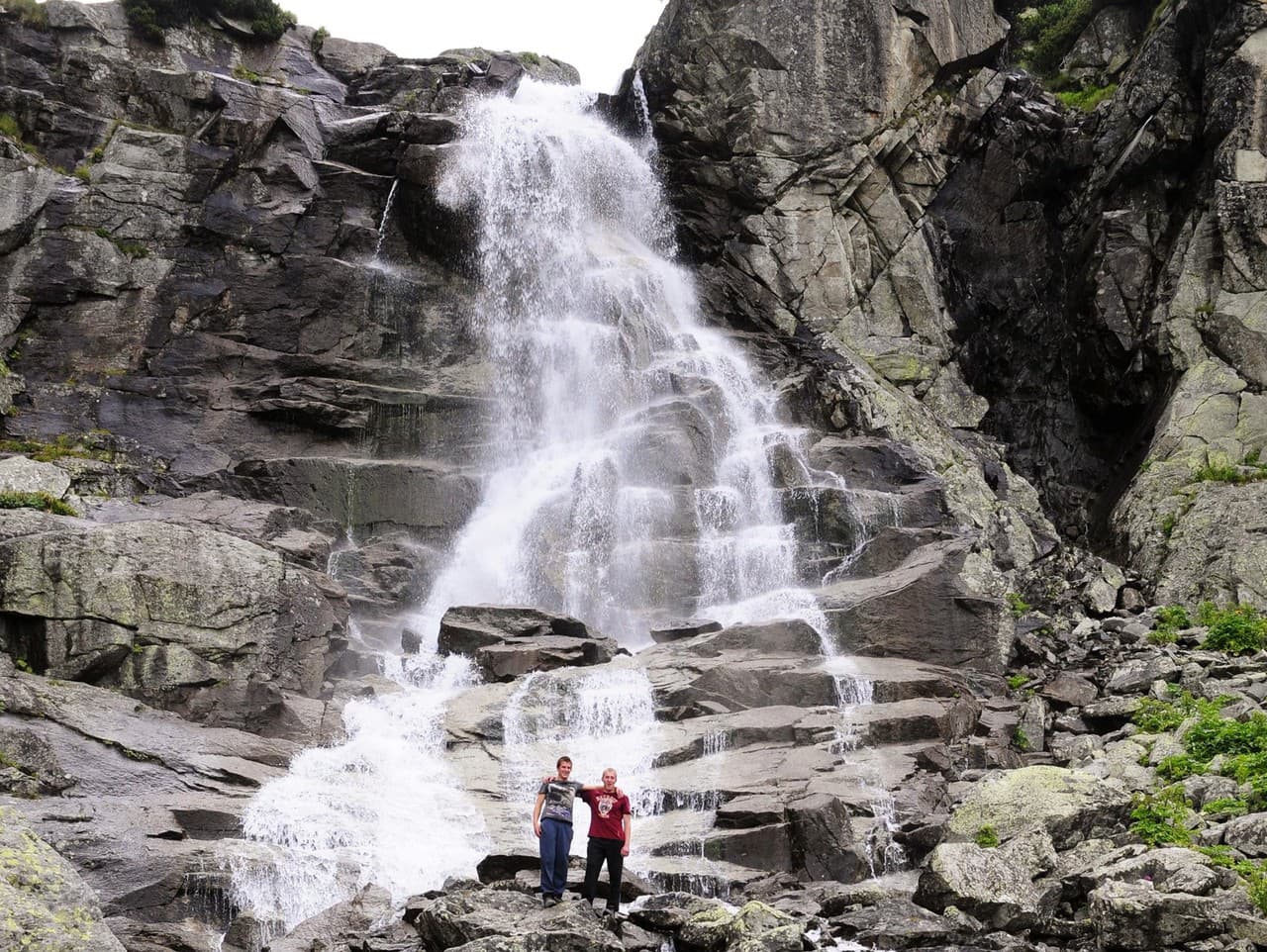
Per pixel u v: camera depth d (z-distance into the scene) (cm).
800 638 2470
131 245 3127
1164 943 1432
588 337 3250
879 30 3625
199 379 3062
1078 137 3609
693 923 1466
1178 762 1938
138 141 3200
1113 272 3409
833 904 1606
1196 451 3048
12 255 3012
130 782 1795
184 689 2067
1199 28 3384
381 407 3094
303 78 3728
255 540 2264
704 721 2186
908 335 3572
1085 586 2900
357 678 2348
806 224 3597
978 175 3722
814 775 1961
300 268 3209
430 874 1722
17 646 2031
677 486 2950
